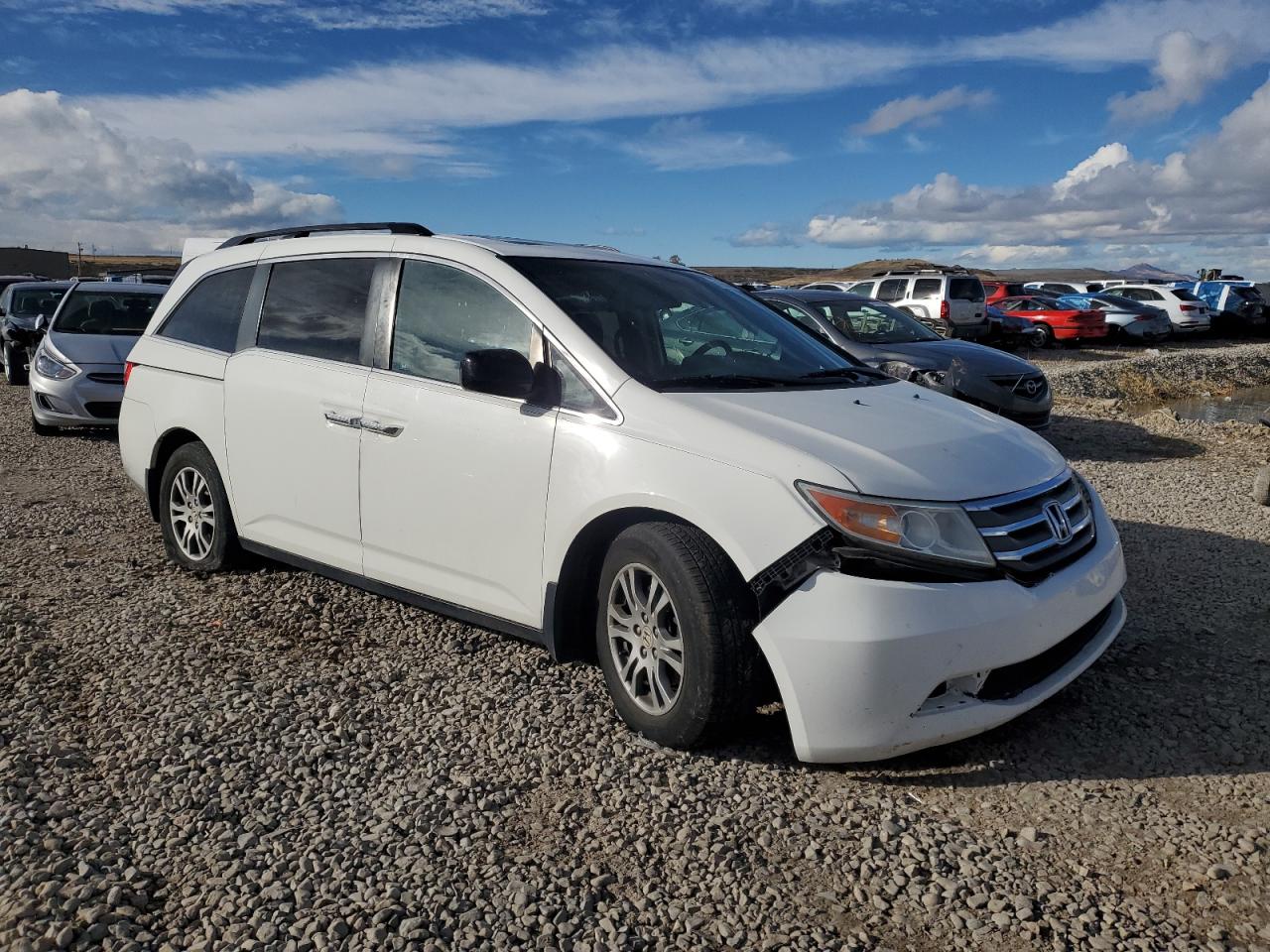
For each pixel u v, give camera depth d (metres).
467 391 3.91
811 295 10.88
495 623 3.92
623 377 3.59
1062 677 3.37
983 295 24.05
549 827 2.95
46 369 10.11
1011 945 2.47
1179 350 26.77
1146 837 2.95
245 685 3.88
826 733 3.05
